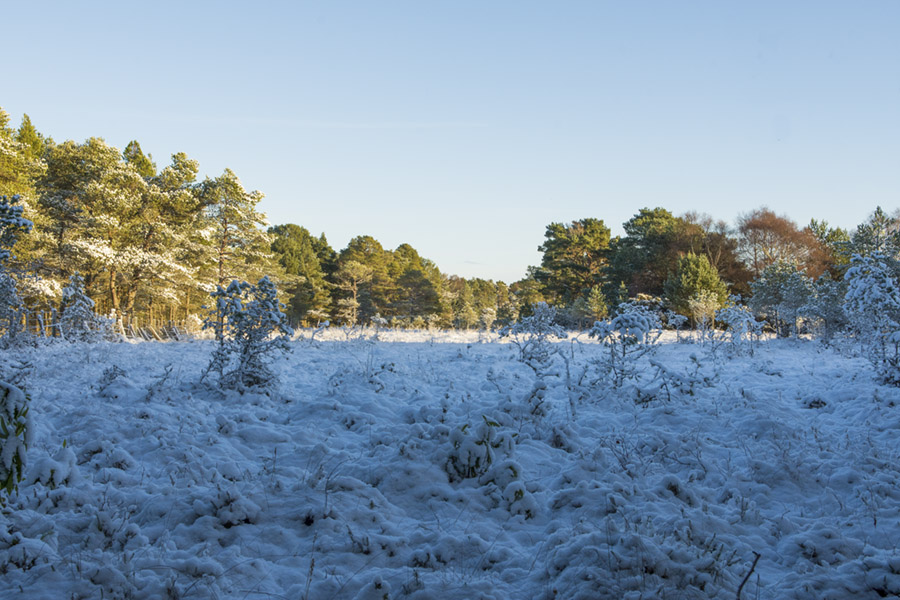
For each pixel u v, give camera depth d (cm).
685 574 368
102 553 388
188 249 3941
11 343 1404
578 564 384
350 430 742
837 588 371
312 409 815
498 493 526
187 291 4162
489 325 4028
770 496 555
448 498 521
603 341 1006
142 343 1666
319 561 410
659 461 642
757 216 4422
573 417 822
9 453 348
